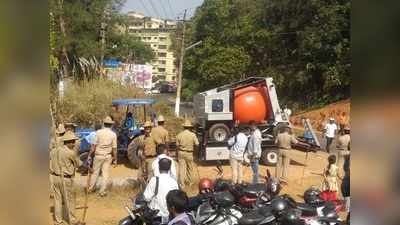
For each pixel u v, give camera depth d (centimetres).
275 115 1845
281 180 1427
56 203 948
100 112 2072
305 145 1922
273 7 4666
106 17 5178
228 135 1784
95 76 2558
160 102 2688
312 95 4212
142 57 7069
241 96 1830
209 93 1850
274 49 4731
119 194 1262
